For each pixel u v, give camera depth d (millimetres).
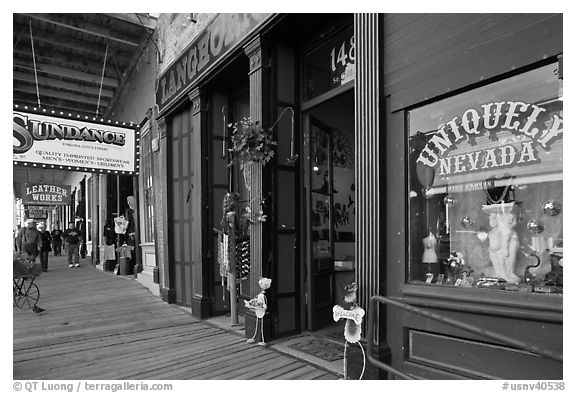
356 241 3205
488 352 2471
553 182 2299
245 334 4590
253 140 4316
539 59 2281
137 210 10055
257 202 4391
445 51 2738
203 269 5770
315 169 4910
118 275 10914
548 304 2219
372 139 3129
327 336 4461
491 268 2557
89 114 13406
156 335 4785
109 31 8625
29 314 6008
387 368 2533
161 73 7648
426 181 2896
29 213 26453
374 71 3141
